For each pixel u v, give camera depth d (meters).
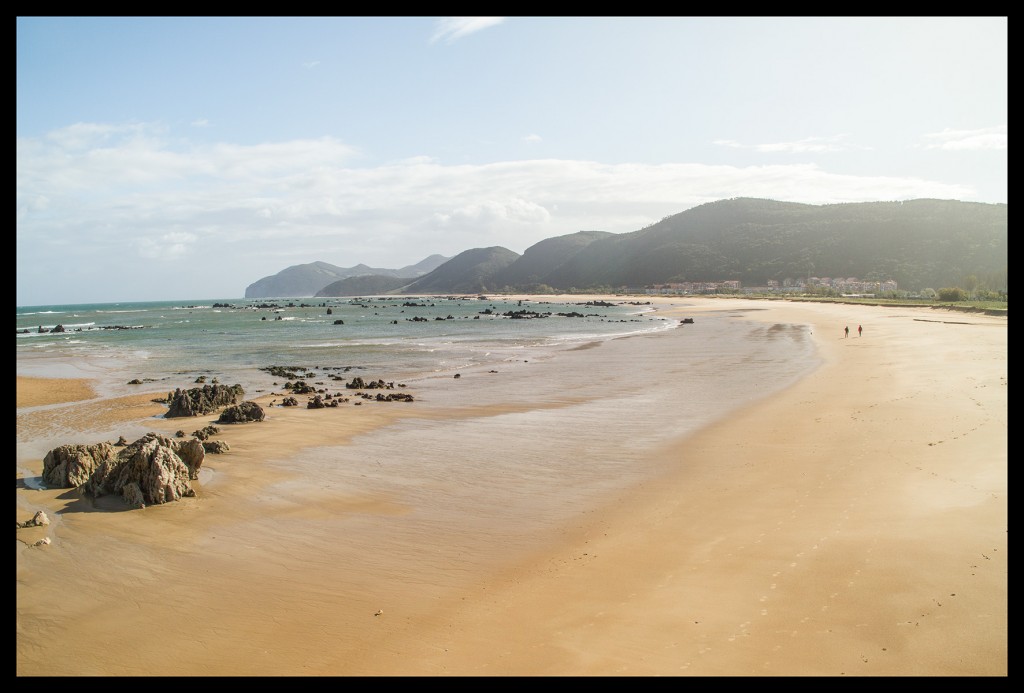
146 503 13.04
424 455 16.97
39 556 10.52
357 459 16.66
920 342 38.00
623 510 12.17
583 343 51.91
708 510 11.80
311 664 7.48
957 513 10.54
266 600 9.03
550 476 14.73
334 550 10.71
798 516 11.09
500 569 9.82
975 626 7.35
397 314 118.69
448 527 11.66
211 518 12.27
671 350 43.75
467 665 7.29
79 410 24.94
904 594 8.13
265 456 17.08
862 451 14.95
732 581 8.84
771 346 43.81
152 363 41.22
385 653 7.64
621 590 8.84
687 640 7.49
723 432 18.28
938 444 14.80
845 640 7.29
